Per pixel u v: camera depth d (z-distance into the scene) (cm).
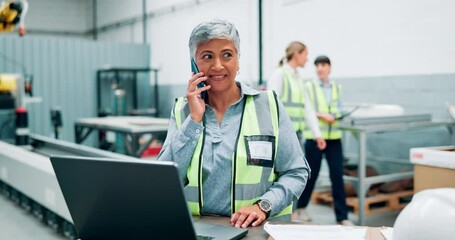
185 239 87
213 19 123
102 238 97
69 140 706
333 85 376
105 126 415
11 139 467
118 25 904
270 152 127
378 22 439
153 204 86
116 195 89
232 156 126
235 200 126
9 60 660
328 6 486
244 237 111
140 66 776
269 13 558
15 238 329
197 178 127
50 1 966
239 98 133
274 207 124
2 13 375
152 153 455
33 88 675
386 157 443
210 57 122
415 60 411
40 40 681
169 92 760
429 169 267
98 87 727
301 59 353
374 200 374
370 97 452
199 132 125
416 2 405
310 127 339
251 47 590
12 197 442
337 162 344
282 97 345
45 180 319
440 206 91
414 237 91
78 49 710
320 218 378
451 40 382
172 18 740
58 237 331
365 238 109
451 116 366
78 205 96
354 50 464
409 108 418
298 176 131
